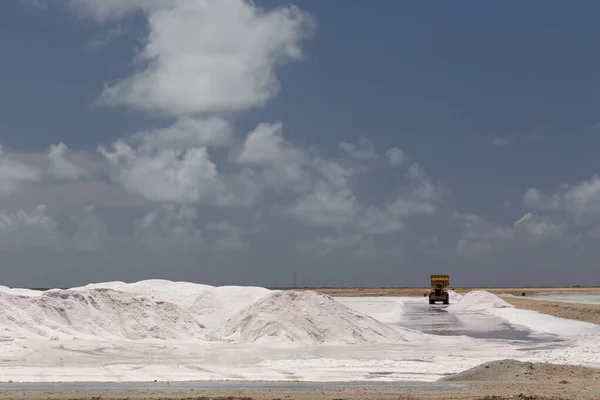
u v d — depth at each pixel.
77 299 72.31
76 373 49.59
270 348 67.06
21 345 58.53
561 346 73.31
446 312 140.88
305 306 77.44
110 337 68.50
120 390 40.31
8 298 68.25
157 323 73.12
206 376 49.19
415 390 40.25
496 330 97.06
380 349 68.44
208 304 85.12
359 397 36.81
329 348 68.62
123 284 89.88
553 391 39.34
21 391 39.81
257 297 86.94
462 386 42.16
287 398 36.31
